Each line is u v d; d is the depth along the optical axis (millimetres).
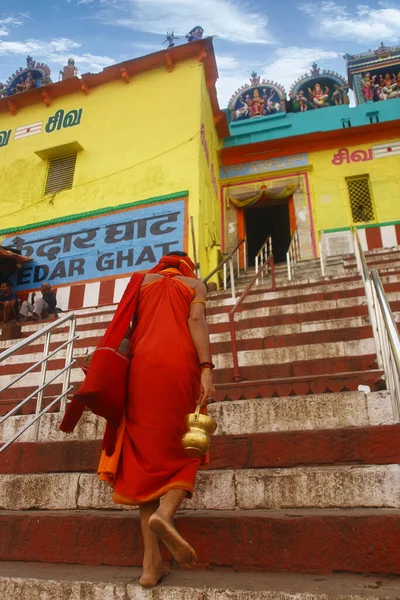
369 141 13500
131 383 2084
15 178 12969
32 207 12320
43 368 3715
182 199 10914
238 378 4332
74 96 13617
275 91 15164
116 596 1879
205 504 2496
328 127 14117
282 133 14367
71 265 11102
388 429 2561
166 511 1757
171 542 1721
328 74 14906
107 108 13016
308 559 2006
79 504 2676
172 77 12727
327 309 6113
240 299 4980
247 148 13992
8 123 14023
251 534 2102
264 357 4988
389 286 6449
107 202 11586
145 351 2107
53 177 12586
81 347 6566
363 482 2352
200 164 11414
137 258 10594
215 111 13992
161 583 1888
